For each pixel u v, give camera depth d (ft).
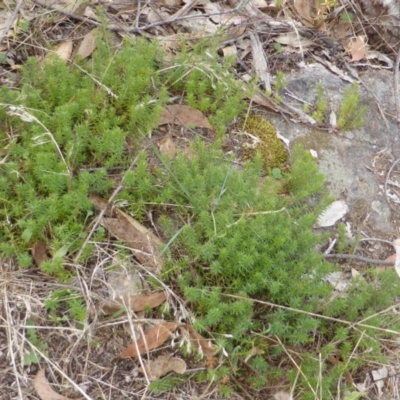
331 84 4.47
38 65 4.02
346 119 4.35
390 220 4.20
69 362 3.53
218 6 4.58
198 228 3.74
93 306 3.59
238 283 3.65
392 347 3.83
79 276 3.61
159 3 4.48
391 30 4.70
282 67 4.49
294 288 3.65
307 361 3.63
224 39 4.43
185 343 3.58
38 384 3.47
